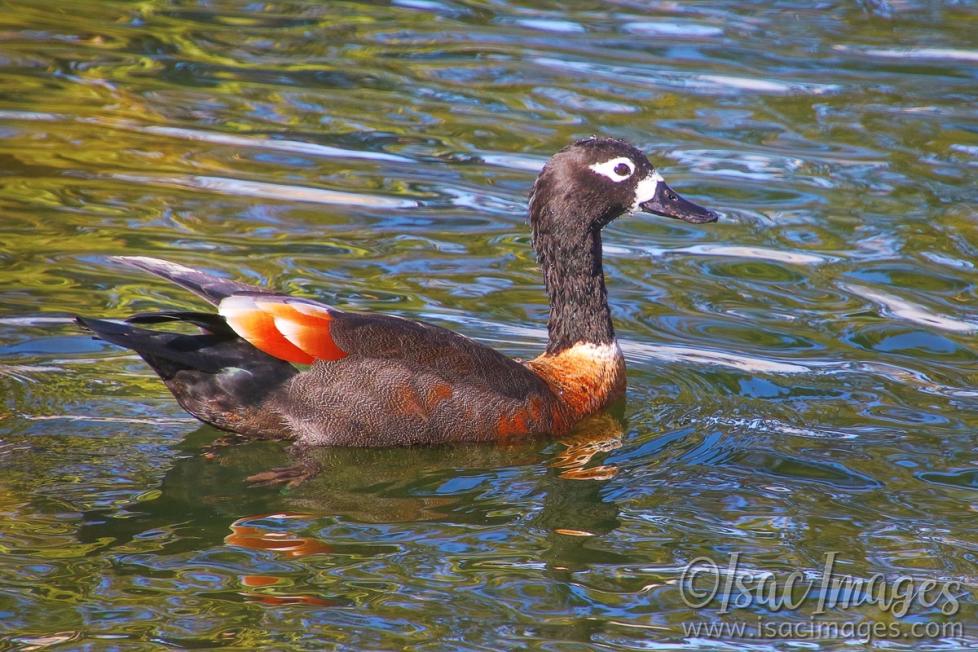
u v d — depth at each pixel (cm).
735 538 965
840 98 2092
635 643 816
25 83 2020
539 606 856
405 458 1108
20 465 1039
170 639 798
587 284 1224
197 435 1118
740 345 1355
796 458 1113
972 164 1856
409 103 2041
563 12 2517
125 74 2100
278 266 1477
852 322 1413
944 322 1413
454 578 891
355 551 928
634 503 1026
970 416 1200
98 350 1254
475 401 1126
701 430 1171
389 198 1703
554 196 1223
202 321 1098
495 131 1939
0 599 838
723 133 1950
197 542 934
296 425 1107
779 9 2534
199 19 2394
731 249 1611
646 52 2294
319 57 2231
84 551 911
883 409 1216
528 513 1003
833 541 963
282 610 838
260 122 1945
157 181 1711
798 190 1767
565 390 1199
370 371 1109
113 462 1057
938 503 1029
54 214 1587
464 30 2403
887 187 1780
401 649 796
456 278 1480
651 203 1220
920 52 2306
